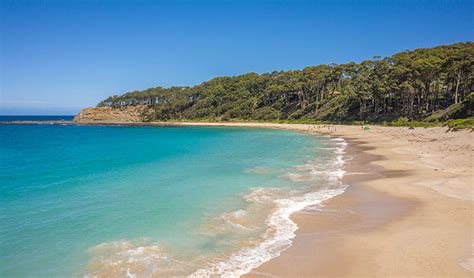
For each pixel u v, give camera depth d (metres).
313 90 105.38
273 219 12.43
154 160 27.84
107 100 175.38
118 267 8.81
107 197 15.68
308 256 9.23
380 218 12.25
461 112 51.09
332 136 53.12
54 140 53.41
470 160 22.41
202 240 10.54
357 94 78.56
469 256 8.80
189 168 23.56
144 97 163.50
